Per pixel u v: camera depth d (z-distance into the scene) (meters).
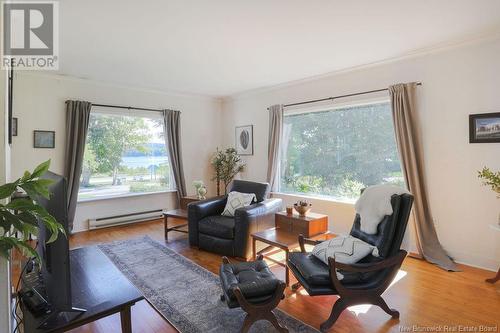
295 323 2.05
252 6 2.23
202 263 3.16
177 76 4.26
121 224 4.73
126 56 3.36
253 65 3.74
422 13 2.36
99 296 1.47
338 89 4.12
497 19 2.48
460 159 3.08
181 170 5.36
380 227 2.17
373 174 3.84
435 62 3.21
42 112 4.03
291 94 4.74
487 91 2.88
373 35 2.80
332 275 1.93
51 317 1.26
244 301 1.80
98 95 4.51
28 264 1.72
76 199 4.22
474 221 3.02
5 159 1.05
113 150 4.72
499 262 2.88
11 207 0.91
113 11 2.28
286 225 3.13
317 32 2.72
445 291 2.50
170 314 2.17
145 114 5.00
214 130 6.02
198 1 2.14
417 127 3.30
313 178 4.54
